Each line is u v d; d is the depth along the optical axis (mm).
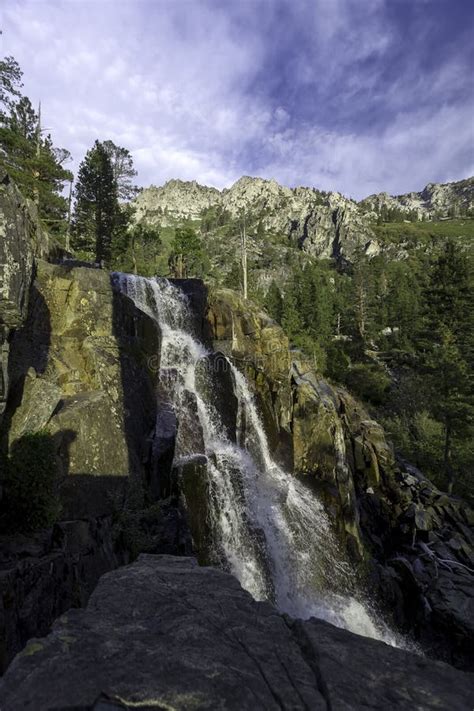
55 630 2963
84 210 41469
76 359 13102
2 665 5582
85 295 14297
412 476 25484
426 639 16672
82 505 9688
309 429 21609
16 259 9531
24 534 8109
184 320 21594
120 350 14500
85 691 2262
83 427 10461
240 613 3389
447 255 43969
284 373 22891
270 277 118125
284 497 17250
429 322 44156
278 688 2428
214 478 14758
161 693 2289
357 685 2465
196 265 54094
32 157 30781
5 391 8422
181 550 11219
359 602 17219
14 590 6238
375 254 137125
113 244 44781
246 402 20172
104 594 3670
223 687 2385
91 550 8852
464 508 23453
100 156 40812
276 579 15344
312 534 17688
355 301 68688
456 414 28281
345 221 153250
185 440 15758
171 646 2785
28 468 8539
